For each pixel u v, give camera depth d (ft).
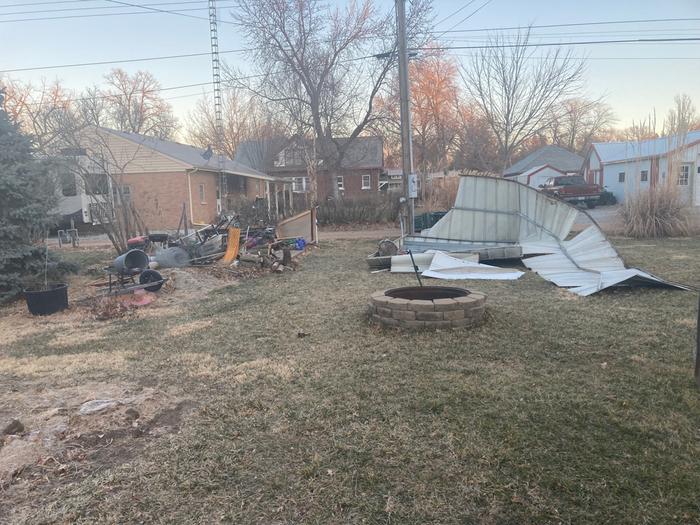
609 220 60.39
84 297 25.80
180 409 11.26
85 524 7.30
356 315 19.34
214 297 25.21
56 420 10.59
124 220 43.73
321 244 51.65
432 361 13.65
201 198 79.92
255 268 33.01
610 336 15.48
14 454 9.07
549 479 8.02
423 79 121.90
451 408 10.69
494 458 8.68
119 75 137.18
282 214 68.33
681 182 48.03
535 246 33.65
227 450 9.29
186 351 15.88
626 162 50.83
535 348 14.52
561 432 9.53
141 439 9.82
